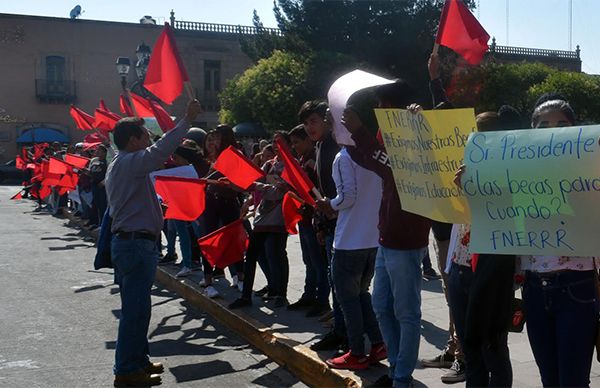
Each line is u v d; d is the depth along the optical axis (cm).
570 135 286
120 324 493
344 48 3119
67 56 3900
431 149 337
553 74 3158
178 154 730
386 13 3002
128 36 3988
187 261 863
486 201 304
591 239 283
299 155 625
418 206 348
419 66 3008
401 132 350
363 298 486
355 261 459
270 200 668
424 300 685
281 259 684
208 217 727
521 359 480
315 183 593
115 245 485
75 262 1071
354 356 475
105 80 3959
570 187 285
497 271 319
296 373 522
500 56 4406
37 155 1959
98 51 3944
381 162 407
